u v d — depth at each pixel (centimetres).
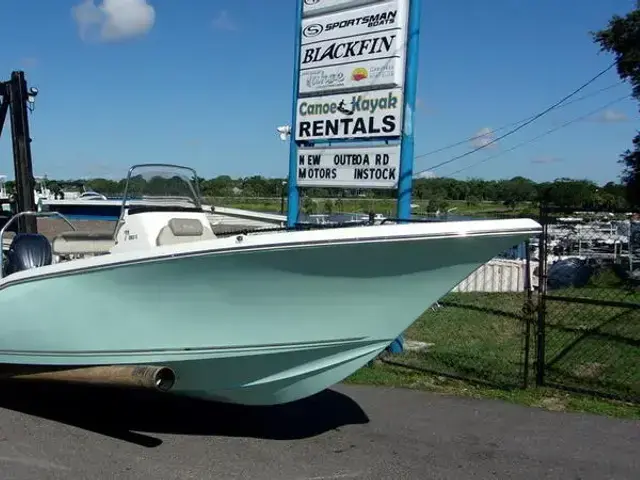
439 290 455
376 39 741
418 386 656
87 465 461
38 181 2102
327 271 434
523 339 854
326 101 786
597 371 695
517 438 516
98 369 500
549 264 1379
